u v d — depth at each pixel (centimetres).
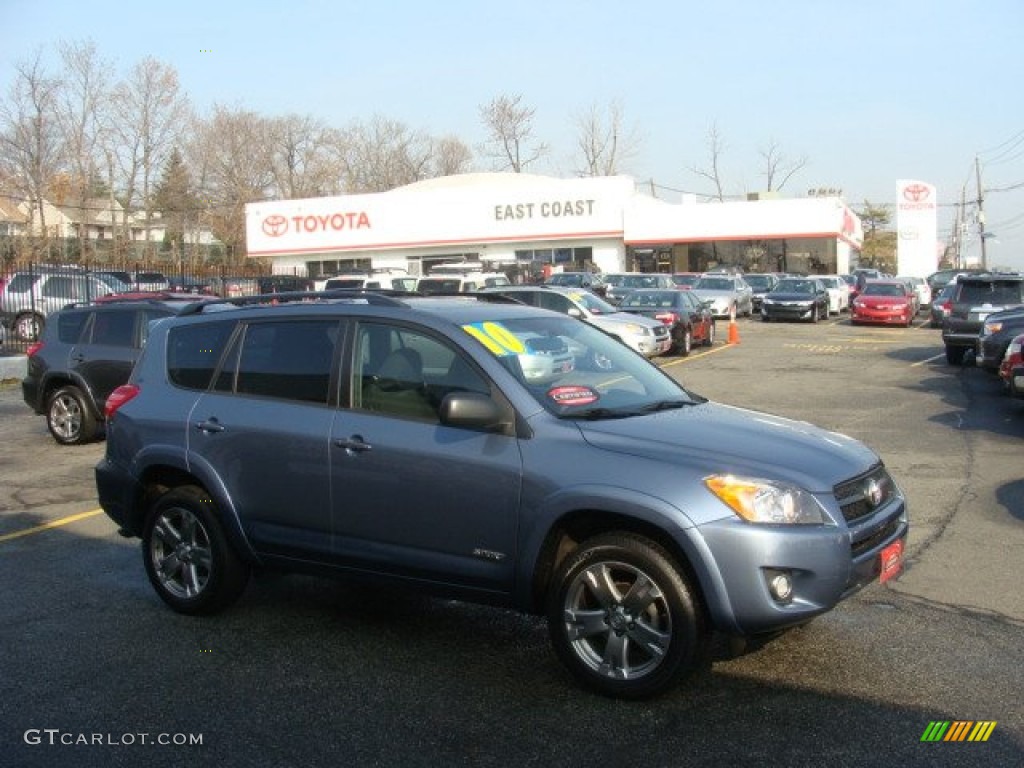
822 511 439
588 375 533
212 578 572
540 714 446
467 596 495
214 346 594
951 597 601
